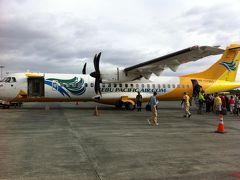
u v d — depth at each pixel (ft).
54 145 26.09
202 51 55.93
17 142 27.27
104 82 68.44
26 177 16.72
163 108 81.20
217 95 67.97
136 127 39.45
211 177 17.07
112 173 17.72
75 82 68.80
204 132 35.68
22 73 68.03
